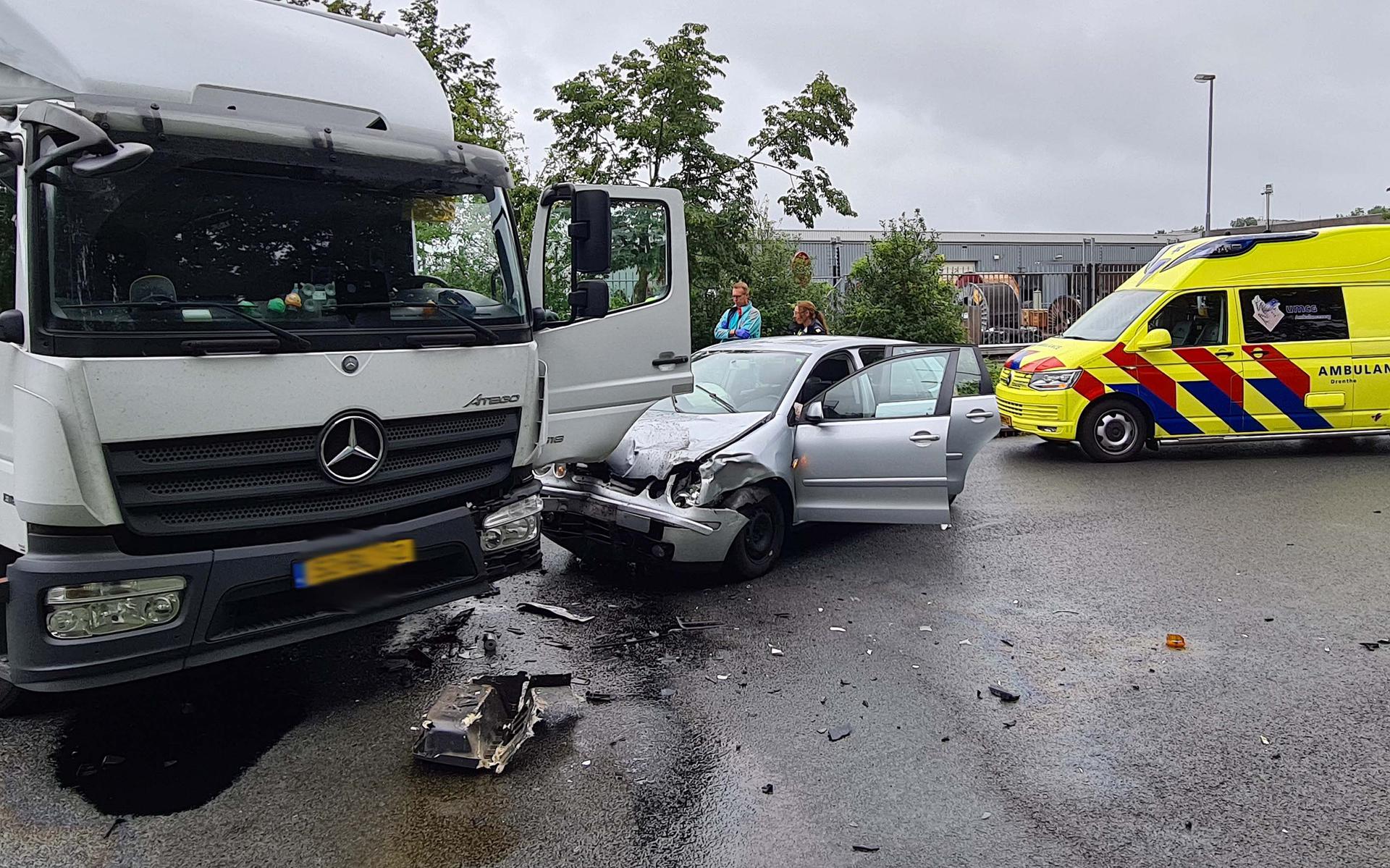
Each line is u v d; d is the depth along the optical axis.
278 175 3.89
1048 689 4.52
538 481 4.89
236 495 3.68
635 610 5.64
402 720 4.13
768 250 17.52
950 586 6.14
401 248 4.23
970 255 25.08
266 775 3.64
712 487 5.73
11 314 3.40
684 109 13.20
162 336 3.47
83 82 3.75
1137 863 3.12
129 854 3.11
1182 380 10.63
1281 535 7.39
